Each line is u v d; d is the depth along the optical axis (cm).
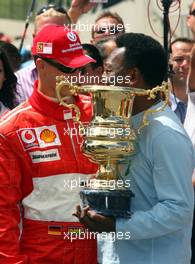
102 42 1313
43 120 1062
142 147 1007
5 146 1056
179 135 998
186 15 1650
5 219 1055
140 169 1012
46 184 1061
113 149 983
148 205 1018
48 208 1062
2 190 1055
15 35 2627
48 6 1568
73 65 1052
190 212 994
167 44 1402
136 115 1030
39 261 1065
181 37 1592
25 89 1548
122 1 1725
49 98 1063
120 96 988
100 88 987
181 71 1542
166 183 989
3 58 1453
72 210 1062
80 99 1091
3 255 1049
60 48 1053
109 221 988
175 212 981
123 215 991
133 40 1031
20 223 1079
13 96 1469
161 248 1019
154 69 1030
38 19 1555
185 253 1034
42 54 1055
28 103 1077
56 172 1058
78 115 1016
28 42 2522
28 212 1072
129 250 1023
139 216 991
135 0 1697
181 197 984
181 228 1005
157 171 994
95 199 988
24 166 1063
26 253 1072
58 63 1053
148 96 1009
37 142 1059
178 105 1537
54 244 1066
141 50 1026
